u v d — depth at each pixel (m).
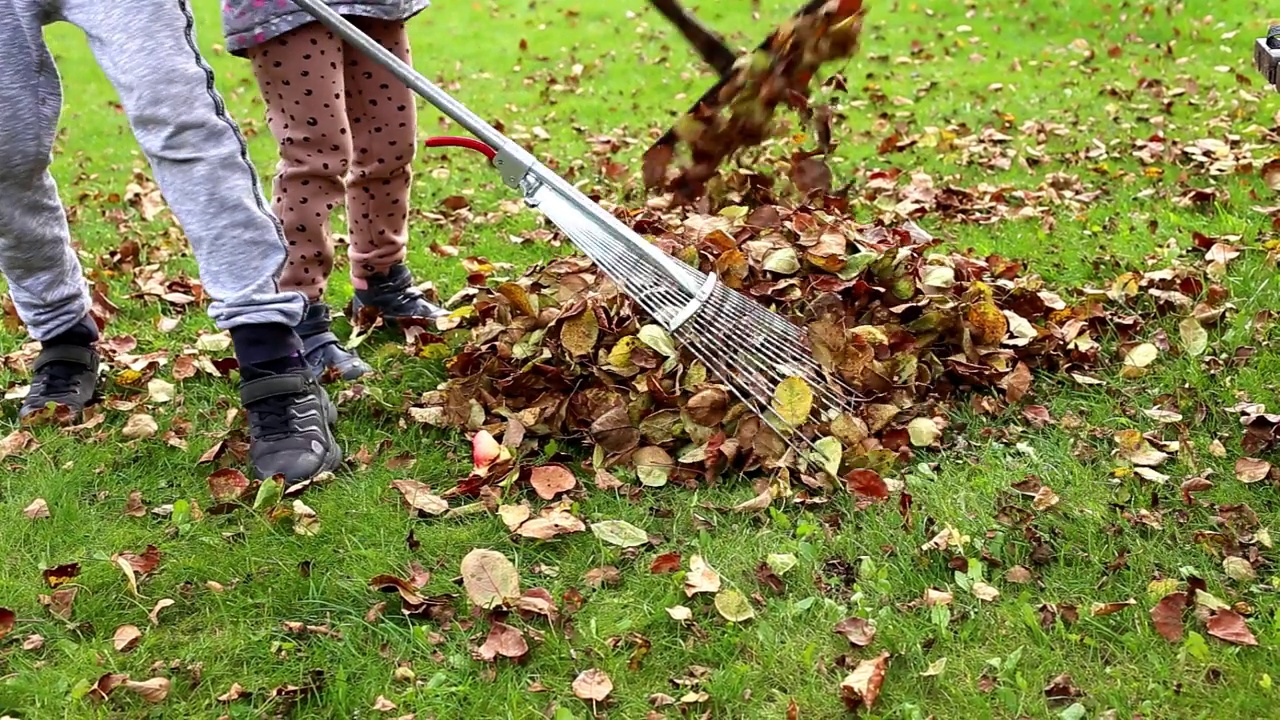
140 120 2.69
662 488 2.84
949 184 5.16
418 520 2.75
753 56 2.94
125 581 2.55
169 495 2.93
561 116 7.06
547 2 10.47
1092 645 2.20
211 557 2.62
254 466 2.94
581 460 2.99
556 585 2.50
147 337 3.93
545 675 2.23
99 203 5.78
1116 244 4.08
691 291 2.94
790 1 9.49
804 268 3.39
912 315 3.30
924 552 2.48
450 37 9.56
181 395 3.44
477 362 3.37
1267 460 2.76
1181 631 2.21
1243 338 3.27
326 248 3.40
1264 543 2.45
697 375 3.03
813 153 3.12
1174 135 5.52
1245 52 7.01
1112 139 5.54
